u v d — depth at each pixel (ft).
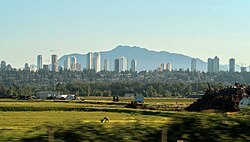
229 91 415.23
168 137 65.57
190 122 66.90
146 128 65.26
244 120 66.74
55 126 65.26
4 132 63.98
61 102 561.84
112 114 345.10
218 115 68.18
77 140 63.41
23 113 368.48
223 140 65.51
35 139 62.59
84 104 509.76
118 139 63.77
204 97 423.23
